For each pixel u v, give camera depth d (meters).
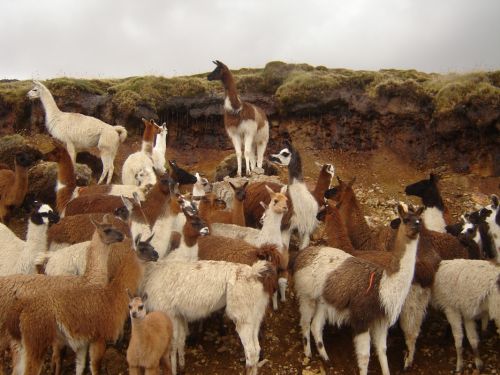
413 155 8.88
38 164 7.38
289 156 5.75
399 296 3.99
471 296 4.22
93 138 7.61
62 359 4.14
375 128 9.20
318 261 4.43
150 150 7.26
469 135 8.49
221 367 4.41
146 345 3.55
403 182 8.42
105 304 3.87
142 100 9.53
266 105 9.85
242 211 5.65
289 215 5.59
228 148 9.62
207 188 6.25
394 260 4.02
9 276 4.04
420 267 4.36
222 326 4.83
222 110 9.65
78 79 10.27
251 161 8.03
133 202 4.70
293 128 9.59
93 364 3.87
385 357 4.14
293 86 9.55
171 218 4.77
